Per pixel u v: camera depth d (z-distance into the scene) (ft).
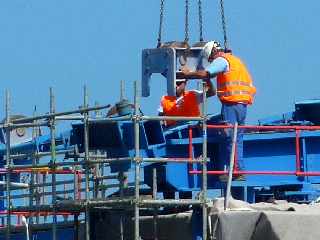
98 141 115.24
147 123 116.16
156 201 108.88
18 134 130.31
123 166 114.52
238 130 117.70
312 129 117.29
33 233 128.26
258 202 121.60
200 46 121.49
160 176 116.88
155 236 114.01
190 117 111.55
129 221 118.73
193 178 117.91
